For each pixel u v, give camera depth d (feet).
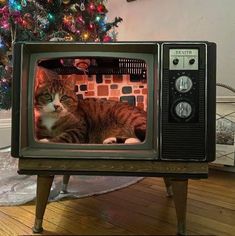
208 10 5.72
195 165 2.48
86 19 5.77
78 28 5.64
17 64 2.42
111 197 3.68
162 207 3.36
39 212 2.69
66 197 3.60
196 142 2.42
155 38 6.68
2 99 5.16
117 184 4.17
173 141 2.42
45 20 5.30
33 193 3.72
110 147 2.56
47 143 2.57
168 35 6.43
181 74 2.39
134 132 2.67
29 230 2.75
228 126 5.05
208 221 3.01
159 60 2.41
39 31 5.24
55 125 2.68
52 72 2.71
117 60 2.67
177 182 2.53
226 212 3.26
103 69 2.74
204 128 2.41
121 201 3.54
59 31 5.41
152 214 3.16
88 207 3.34
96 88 2.78
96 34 5.90
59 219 3.01
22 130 2.47
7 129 6.63
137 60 2.59
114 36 6.35
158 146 2.44
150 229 2.80
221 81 5.60
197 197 3.75
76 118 2.74
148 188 4.06
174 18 6.28
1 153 5.84
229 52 5.48
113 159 2.50
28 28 5.05
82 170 2.54
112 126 2.73
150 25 6.76
